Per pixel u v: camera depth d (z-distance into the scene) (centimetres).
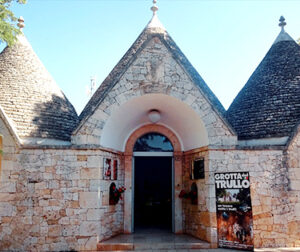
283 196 906
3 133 897
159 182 1448
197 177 1008
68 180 891
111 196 988
